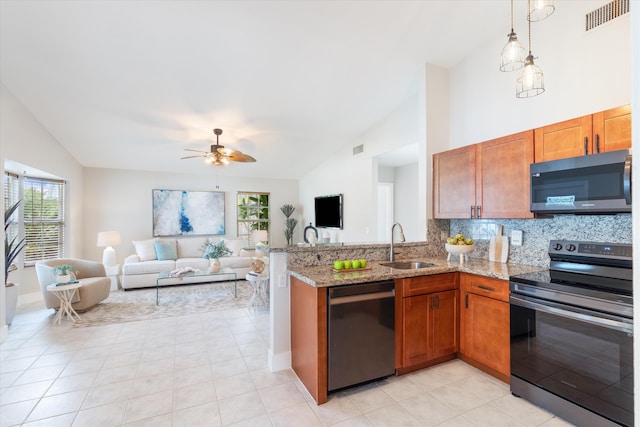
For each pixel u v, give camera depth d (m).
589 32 2.40
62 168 5.12
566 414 1.92
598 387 1.77
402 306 2.45
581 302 1.82
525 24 2.84
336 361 2.16
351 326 2.21
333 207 6.16
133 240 6.54
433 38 3.07
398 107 4.48
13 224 4.54
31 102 3.82
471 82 3.33
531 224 2.75
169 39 2.87
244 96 3.93
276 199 7.91
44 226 5.01
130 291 5.31
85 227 6.14
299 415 2.00
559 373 1.95
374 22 2.80
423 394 2.23
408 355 2.48
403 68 3.54
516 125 2.91
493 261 2.99
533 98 2.77
